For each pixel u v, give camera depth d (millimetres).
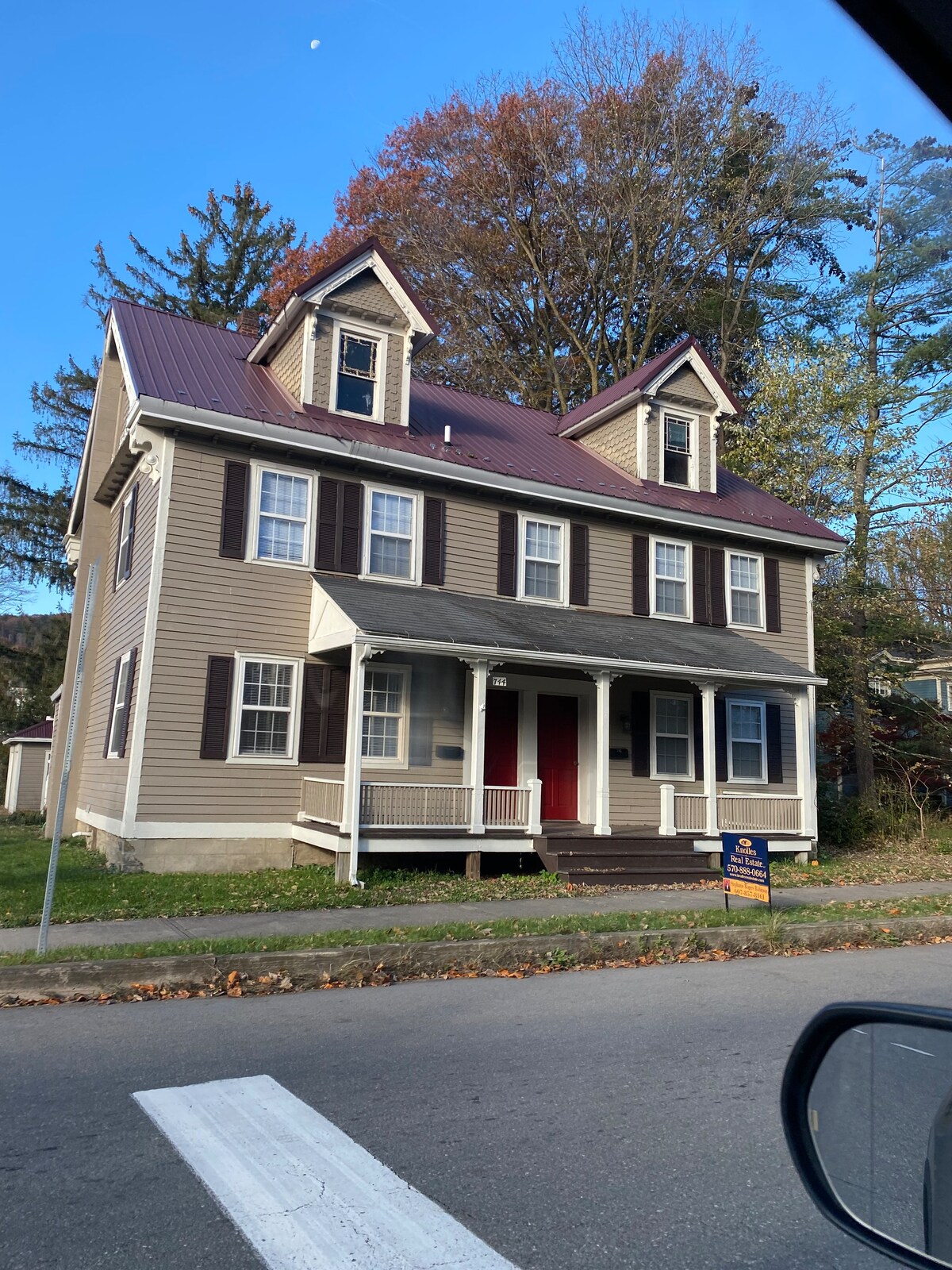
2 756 35625
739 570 19297
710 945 9492
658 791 17625
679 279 30906
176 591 13828
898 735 25000
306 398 15375
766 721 18938
